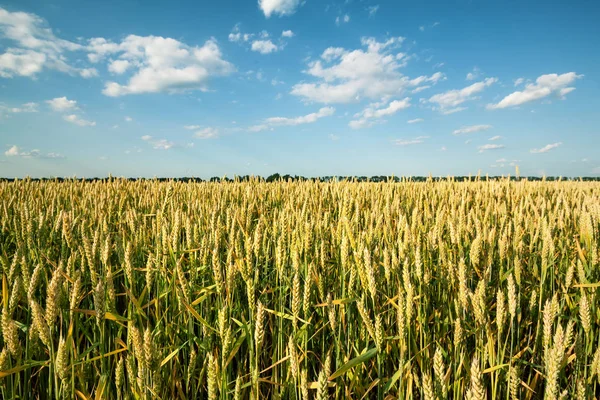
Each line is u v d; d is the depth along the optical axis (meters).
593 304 3.34
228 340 2.25
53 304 2.26
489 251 3.72
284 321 3.32
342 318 3.01
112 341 3.36
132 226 4.83
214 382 2.05
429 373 2.84
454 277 3.39
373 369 3.15
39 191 9.15
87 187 10.78
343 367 2.38
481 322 2.65
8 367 2.34
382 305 3.33
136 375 2.53
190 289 3.53
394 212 6.40
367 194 9.06
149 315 3.75
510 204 8.75
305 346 2.75
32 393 3.12
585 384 2.40
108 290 2.74
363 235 3.92
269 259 4.38
